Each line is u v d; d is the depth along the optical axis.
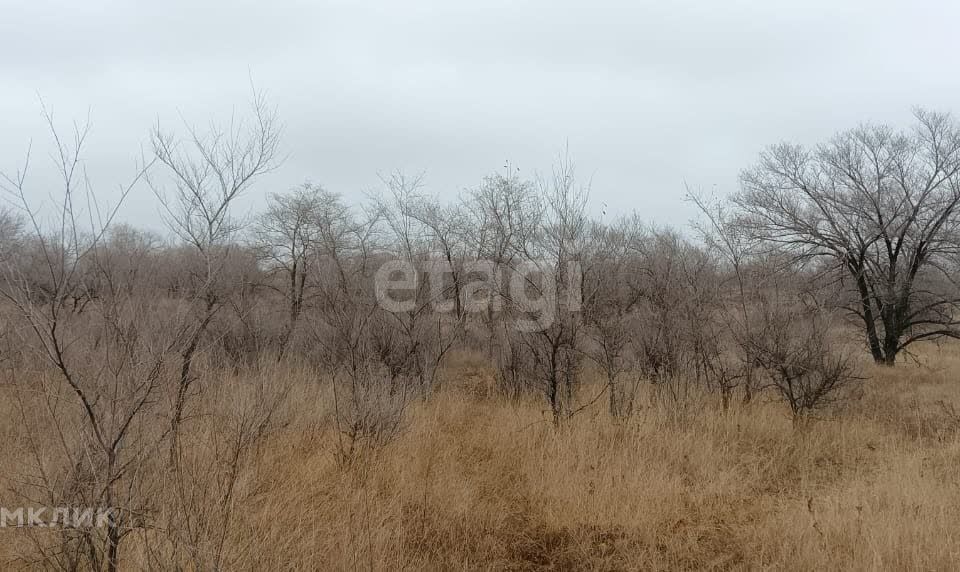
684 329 7.91
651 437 6.31
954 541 4.08
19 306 2.92
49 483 3.10
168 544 3.05
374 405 5.94
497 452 6.23
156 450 3.30
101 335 3.23
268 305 8.85
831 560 3.90
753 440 6.91
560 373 7.47
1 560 3.21
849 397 7.88
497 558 4.17
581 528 4.62
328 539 3.91
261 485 4.33
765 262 8.42
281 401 5.33
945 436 7.09
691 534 4.53
